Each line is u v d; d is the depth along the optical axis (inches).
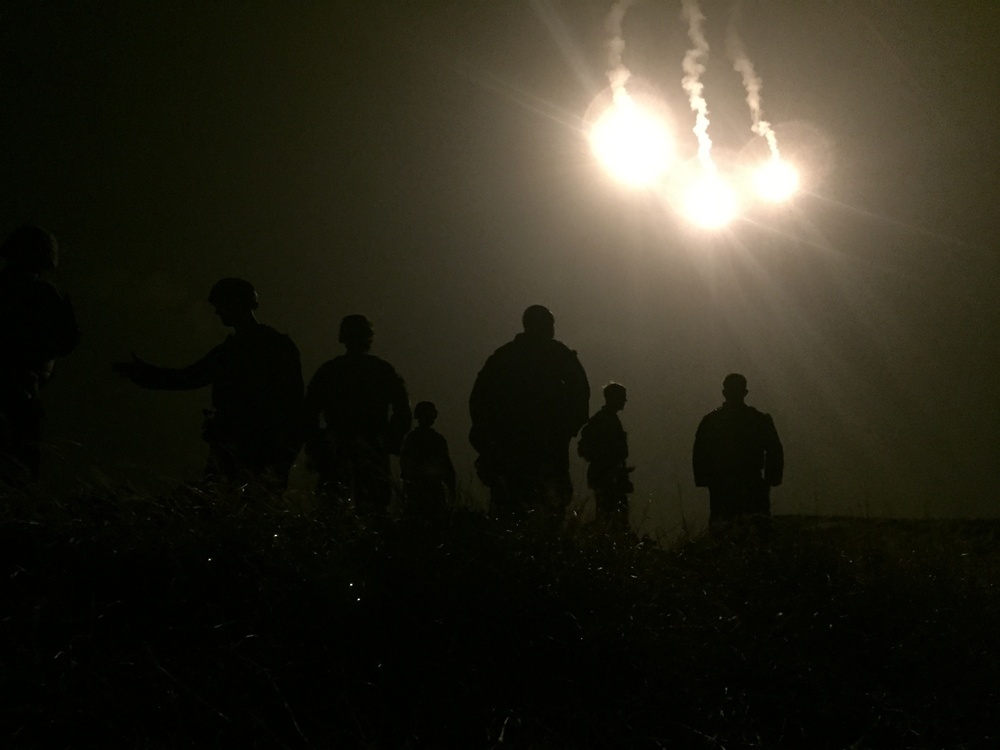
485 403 280.2
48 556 167.6
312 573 167.3
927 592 213.5
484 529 190.9
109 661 147.2
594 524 205.6
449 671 155.6
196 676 146.5
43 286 242.4
